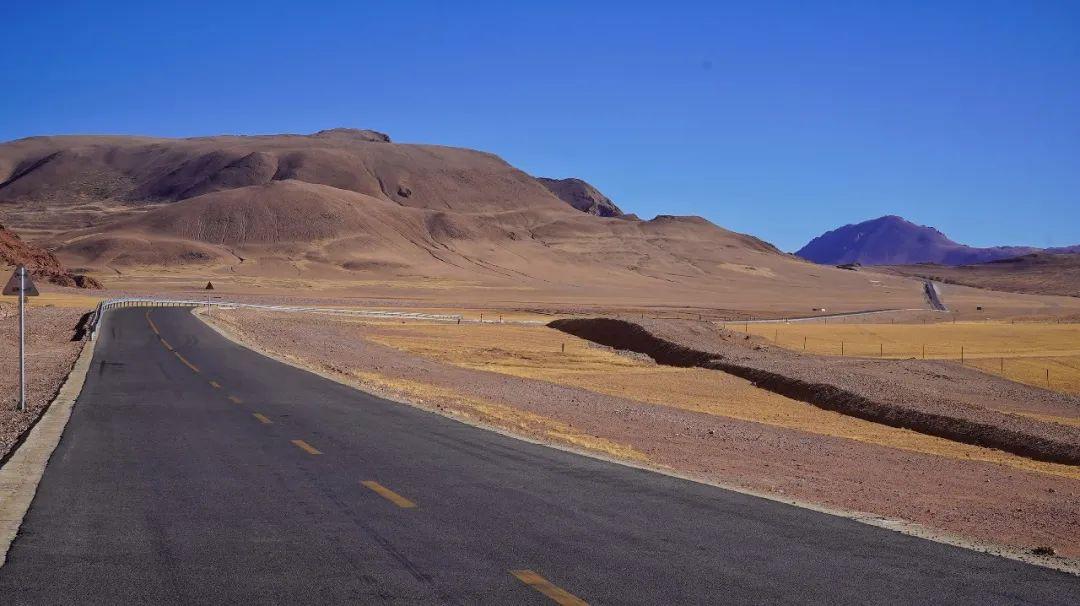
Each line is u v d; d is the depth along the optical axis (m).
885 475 18.19
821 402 36.50
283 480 10.45
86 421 15.55
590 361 51.50
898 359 55.03
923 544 8.09
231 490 9.84
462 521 8.50
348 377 27.25
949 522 12.24
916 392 37.34
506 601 6.14
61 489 9.77
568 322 71.75
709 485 10.72
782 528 8.53
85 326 46.81
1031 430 28.98
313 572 6.76
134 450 12.55
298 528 8.12
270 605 6.00
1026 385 45.72
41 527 8.04
